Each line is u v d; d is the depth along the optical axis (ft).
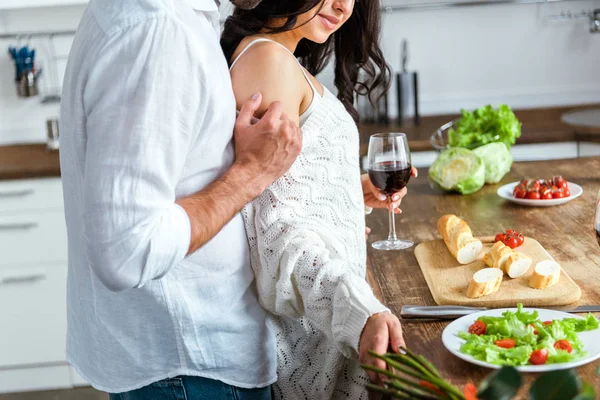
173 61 3.85
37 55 12.78
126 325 4.48
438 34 13.14
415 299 5.16
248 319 4.74
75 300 4.68
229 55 5.01
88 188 3.78
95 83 3.86
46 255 11.23
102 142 3.79
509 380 2.78
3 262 11.21
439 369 4.08
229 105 4.23
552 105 13.35
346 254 5.00
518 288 5.05
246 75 4.72
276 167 4.37
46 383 11.76
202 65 3.95
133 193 3.74
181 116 3.89
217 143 4.26
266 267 4.73
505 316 4.36
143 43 3.83
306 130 4.91
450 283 5.23
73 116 4.08
